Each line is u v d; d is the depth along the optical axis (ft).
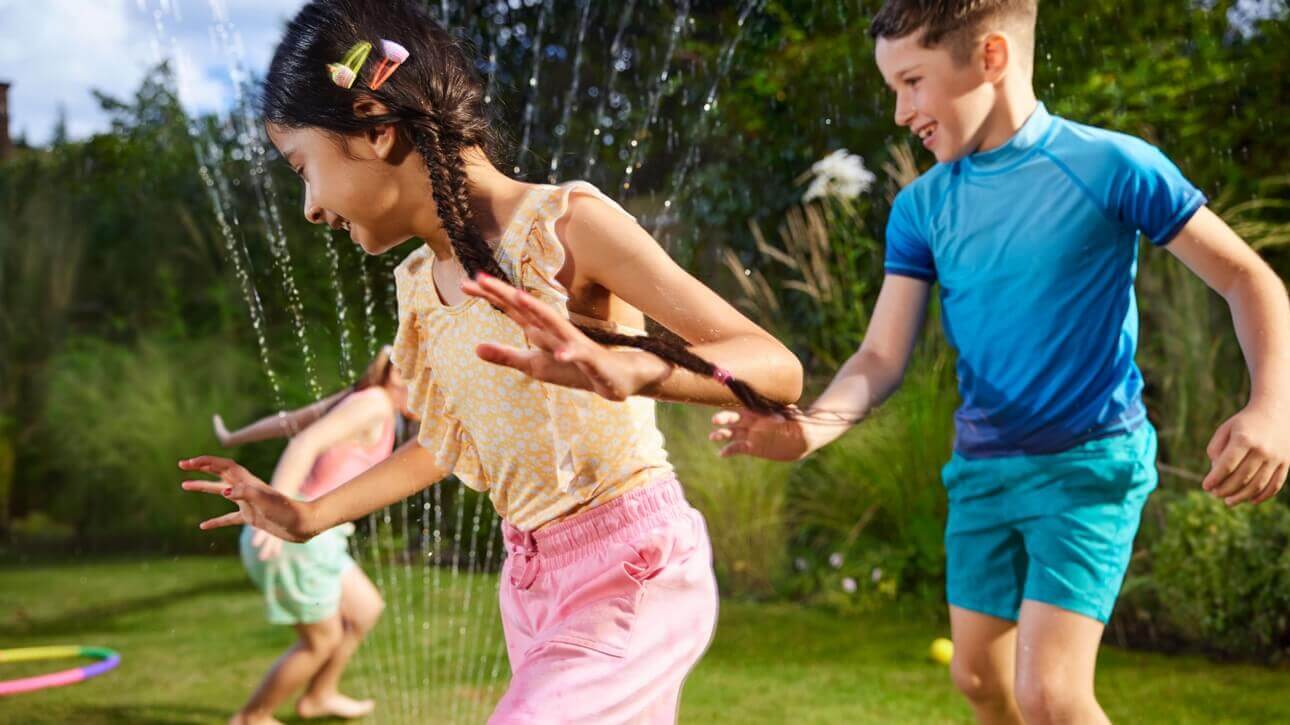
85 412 23.21
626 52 23.41
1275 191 17.02
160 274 25.62
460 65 5.54
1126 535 7.28
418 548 20.18
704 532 5.89
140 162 26.84
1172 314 15.88
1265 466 6.34
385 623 15.74
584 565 5.58
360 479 6.33
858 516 17.43
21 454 23.68
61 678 12.82
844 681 12.69
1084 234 7.29
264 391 22.61
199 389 23.16
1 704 12.48
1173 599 13.60
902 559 16.57
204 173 25.70
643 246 5.20
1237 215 16.69
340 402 11.24
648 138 22.71
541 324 4.18
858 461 17.31
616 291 5.25
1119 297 7.39
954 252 7.77
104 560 20.48
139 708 12.33
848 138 20.54
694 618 5.60
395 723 11.64
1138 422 7.47
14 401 24.84
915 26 7.45
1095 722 6.98
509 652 6.07
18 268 25.85
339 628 11.37
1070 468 7.28
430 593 17.33
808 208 20.10
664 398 4.55
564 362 4.24
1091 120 16.89
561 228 5.28
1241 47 17.70
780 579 17.20
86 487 22.85
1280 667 12.67
